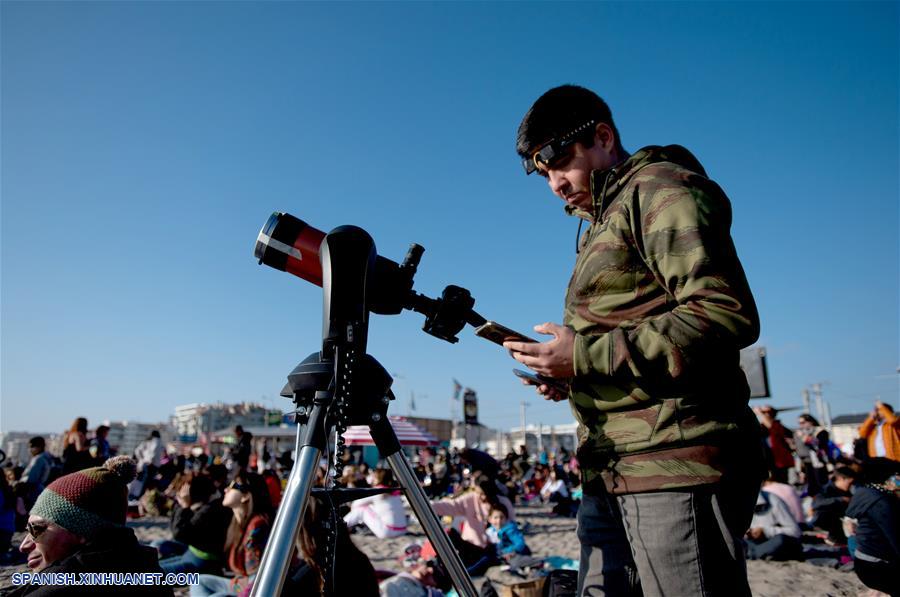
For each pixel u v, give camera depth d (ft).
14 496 24.94
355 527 32.91
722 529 4.07
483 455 23.15
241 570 13.75
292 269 4.96
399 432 44.93
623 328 4.50
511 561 21.35
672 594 4.12
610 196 4.96
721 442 4.18
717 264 4.04
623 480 4.37
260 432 86.89
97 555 6.79
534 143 5.51
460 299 4.81
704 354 3.90
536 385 5.57
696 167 5.09
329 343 4.04
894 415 29.89
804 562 22.33
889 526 15.49
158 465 47.57
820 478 38.52
